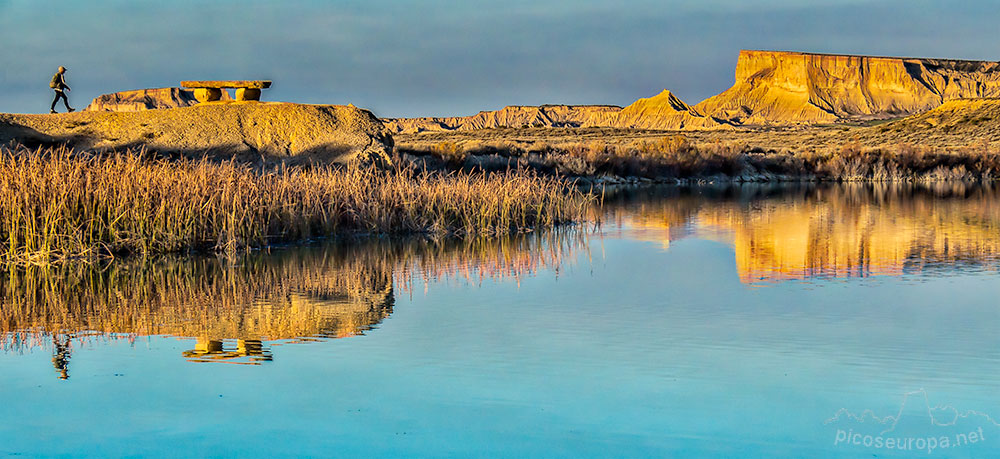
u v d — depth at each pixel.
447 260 17.12
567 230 23.11
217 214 18.39
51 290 13.60
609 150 51.81
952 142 85.81
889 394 8.25
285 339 10.38
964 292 13.52
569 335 10.39
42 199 16.59
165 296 13.19
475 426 7.45
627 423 7.52
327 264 16.48
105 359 9.49
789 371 8.98
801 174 54.19
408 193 22.23
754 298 12.95
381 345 10.02
